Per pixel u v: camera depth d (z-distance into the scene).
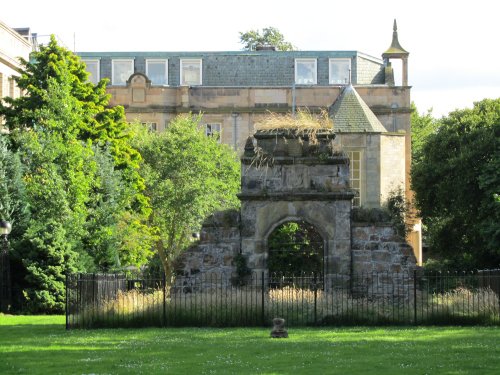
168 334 31.58
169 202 65.88
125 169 60.66
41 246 45.88
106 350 27.06
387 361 24.41
